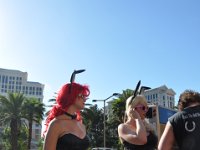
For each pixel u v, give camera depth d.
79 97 3.90
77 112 4.00
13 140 48.19
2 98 48.25
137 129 4.37
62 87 3.92
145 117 4.76
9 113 48.25
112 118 59.75
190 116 3.65
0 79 173.12
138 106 4.58
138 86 4.70
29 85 178.62
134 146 4.36
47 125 3.88
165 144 3.68
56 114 3.80
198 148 3.48
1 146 62.41
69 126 3.73
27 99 50.50
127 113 4.68
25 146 66.56
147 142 4.44
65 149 3.60
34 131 154.50
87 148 3.84
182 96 3.88
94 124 72.00
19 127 49.41
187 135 3.58
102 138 72.38
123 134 4.46
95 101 40.56
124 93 45.41
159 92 151.50
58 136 3.65
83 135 3.83
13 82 175.50
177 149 3.69
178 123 3.67
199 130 3.56
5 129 56.38
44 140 3.70
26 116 49.69
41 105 50.53
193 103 3.79
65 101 3.83
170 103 153.00
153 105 12.55
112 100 50.94
